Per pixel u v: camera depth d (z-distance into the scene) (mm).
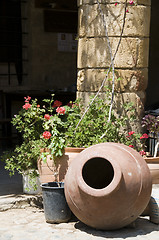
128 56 4980
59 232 3873
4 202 4562
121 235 3770
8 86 9508
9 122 8492
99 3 4973
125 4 4777
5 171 6195
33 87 9617
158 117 4988
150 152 5383
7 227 4004
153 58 8031
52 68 9703
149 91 8086
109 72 5023
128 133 4816
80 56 5207
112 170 4348
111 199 3580
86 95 5168
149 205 4215
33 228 3992
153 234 3822
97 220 3742
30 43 9500
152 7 7910
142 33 5035
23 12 9484
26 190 4887
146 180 3779
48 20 9516
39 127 4934
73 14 9648
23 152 4859
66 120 4953
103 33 4984
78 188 3701
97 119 4777
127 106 4887
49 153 4395
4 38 9445
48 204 4141
